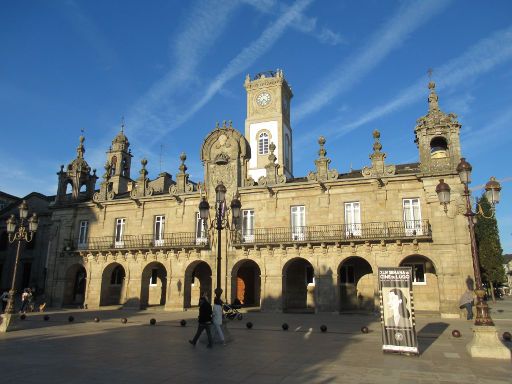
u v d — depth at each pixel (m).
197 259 33.31
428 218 27.81
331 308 28.83
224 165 34.31
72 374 10.16
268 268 31.05
